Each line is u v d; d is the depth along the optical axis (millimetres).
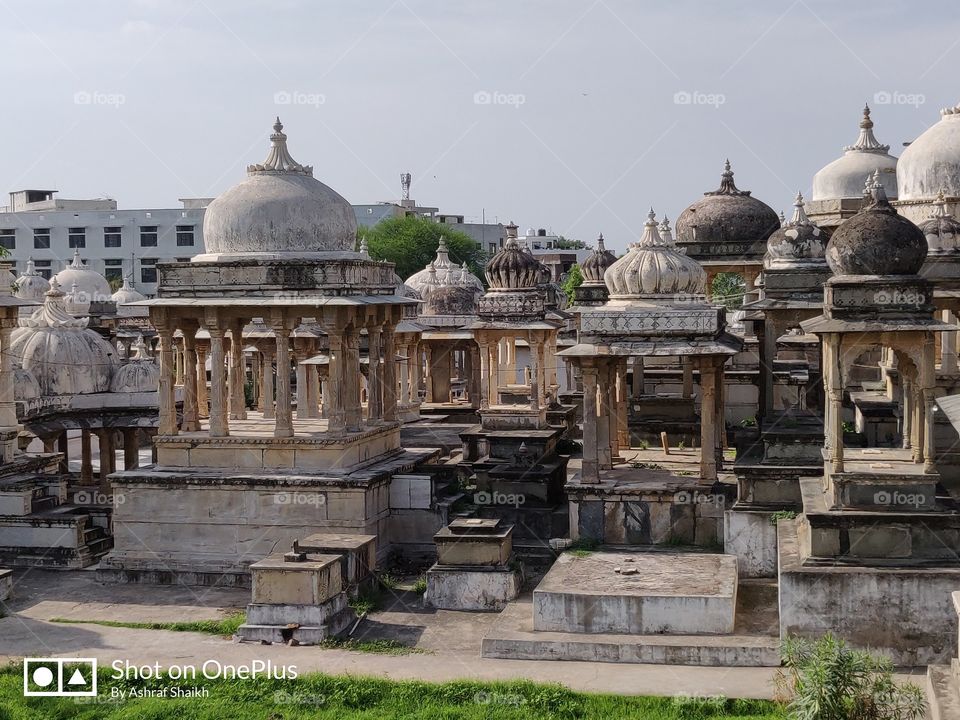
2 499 25922
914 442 19797
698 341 22828
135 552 24484
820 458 22875
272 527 24031
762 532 22094
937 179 26266
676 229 30719
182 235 75125
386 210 83000
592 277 32875
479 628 20641
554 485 25266
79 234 75562
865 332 18703
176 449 24891
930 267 23312
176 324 25062
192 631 20844
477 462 25641
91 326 42000
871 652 18062
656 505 23250
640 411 30438
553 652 18875
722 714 16484
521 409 27094
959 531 18500
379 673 18281
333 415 24578
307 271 24344
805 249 25812
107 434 28562
